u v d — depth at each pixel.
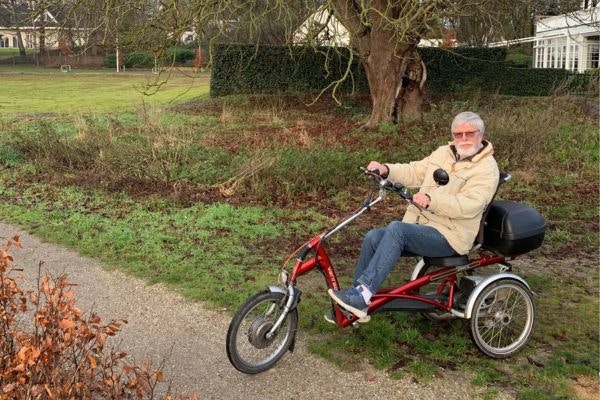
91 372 2.54
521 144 10.23
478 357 3.72
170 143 9.52
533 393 3.30
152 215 7.00
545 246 6.09
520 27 16.89
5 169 9.56
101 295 4.70
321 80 21.52
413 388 3.37
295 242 6.12
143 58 13.16
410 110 14.53
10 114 17.73
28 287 4.86
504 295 3.78
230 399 3.26
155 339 3.97
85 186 8.38
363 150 11.00
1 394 2.25
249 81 21.80
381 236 3.65
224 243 6.00
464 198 3.47
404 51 13.75
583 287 4.98
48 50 52.12
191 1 10.10
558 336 4.04
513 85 21.50
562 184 8.89
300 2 11.42
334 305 3.59
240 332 3.66
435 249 3.60
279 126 15.10
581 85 19.42
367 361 3.65
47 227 6.50
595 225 6.90
